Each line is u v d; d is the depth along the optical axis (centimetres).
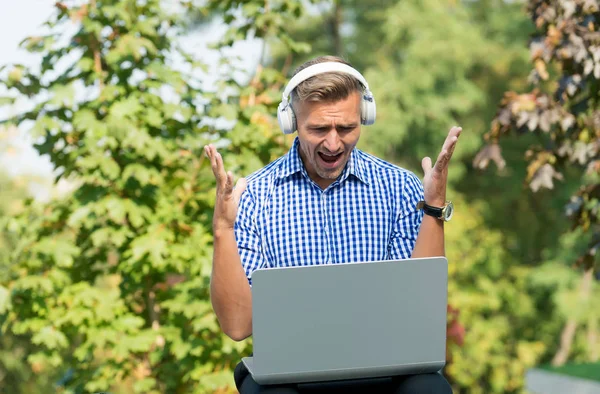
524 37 1822
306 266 252
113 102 566
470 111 1828
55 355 575
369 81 1738
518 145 1855
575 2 548
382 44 1844
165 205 574
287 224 296
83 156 580
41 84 576
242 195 300
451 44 1722
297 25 1825
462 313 1673
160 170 589
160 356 579
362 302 255
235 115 577
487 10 1891
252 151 584
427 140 1780
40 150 586
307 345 255
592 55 539
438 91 1747
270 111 609
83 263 601
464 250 1695
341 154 278
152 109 567
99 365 595
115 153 579
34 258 579
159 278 593
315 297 253
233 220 275
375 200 297
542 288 1888
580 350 1873
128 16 574
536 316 1878
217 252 276
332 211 296
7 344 1102
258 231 297
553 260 1850
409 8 1755
